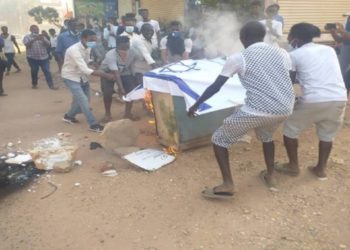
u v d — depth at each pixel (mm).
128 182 4574
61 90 10648
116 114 7570
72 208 4070
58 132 6582
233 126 3750
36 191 4465
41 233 3672
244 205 3998
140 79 7129
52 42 13758
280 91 3662
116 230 3658
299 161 4961
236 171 4746
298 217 3777
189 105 4664
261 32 3807
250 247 3352
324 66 4133
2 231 3730
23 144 6023
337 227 3615
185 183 4492
